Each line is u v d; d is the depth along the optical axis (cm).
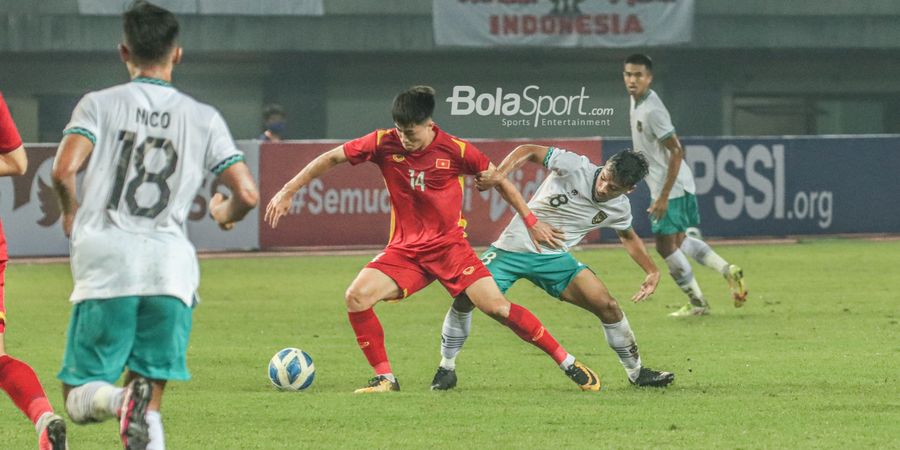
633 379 2283
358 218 5562
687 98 8281
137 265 1313
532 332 2181
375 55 8050
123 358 1330
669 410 2003
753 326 3181
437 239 2164
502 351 2792
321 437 1792
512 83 8169
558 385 2316
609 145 5625
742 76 8369
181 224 1357
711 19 8031
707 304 3416
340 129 8175
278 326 3266
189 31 7650
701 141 5738
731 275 3381
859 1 8225
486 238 5538
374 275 2186
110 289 1305
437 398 2130
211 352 2797
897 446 1716
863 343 2867
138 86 1338
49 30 7581
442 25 7669
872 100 8650
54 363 2653
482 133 7988
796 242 5703
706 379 2369
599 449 1703
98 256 1309
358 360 2689
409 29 7869
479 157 2136
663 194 3234
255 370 2538
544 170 5559
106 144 1320
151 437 1327
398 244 2198
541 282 2248
